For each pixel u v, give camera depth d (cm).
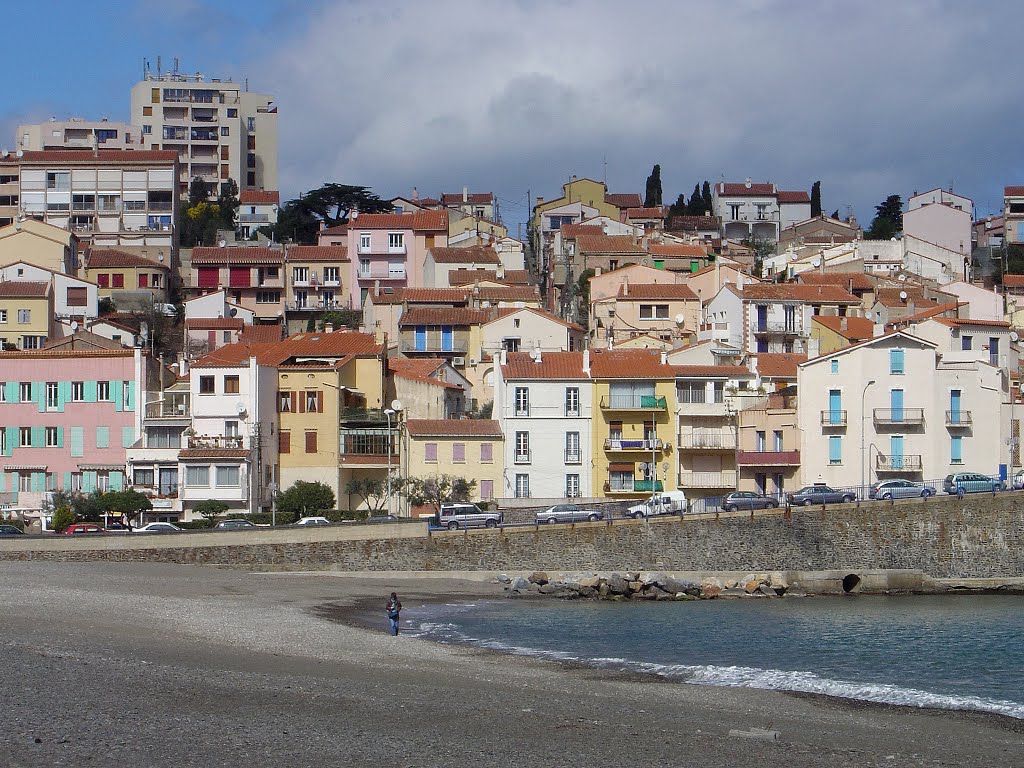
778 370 14675
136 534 10075
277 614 7919
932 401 13188
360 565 10431
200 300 19325
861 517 11388
